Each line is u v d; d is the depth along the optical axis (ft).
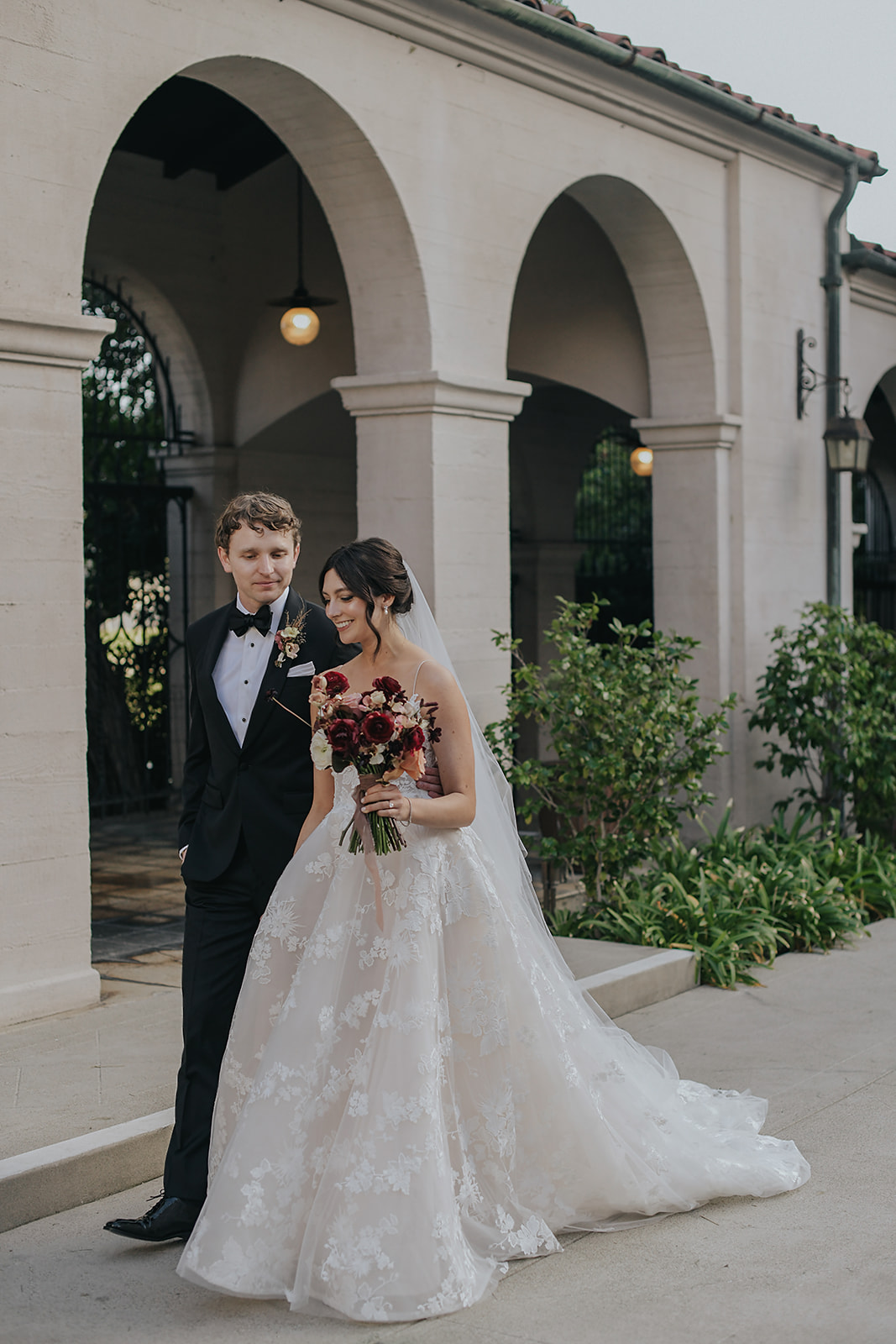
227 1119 11.90
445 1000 11.82
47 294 18.25
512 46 25.12
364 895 11.83
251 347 37.81
